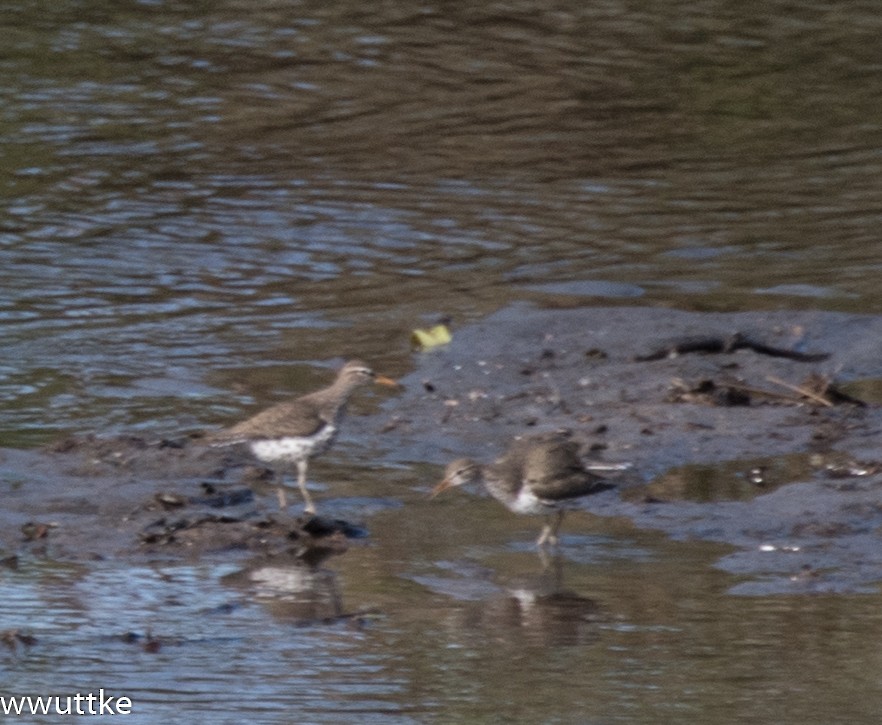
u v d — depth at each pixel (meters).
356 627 10.23
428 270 19.36
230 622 10.35
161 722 8.83
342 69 28.22
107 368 16.08
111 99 26.25
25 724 8.78
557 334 16.84
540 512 11.78
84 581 11.02
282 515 12.22
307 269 19.50
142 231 20.72
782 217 21.42
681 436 14.20
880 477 12.99
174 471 13.20
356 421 14.71
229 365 16.22
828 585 10.90
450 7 31.84
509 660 9.70
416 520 12.41
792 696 9.12
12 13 30.58
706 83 27.88
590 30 30.73
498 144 24.67
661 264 19.45
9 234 20.45
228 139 24.62
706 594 10.75
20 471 13.04
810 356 16.34
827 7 32.31
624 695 9.16
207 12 31.23
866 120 26.11
